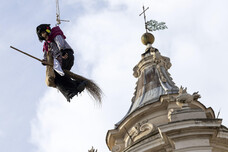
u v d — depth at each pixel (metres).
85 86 14.96
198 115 21.59
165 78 28.64
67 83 14.83
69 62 14.70
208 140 20.67
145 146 21.70
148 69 30.02
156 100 26.09
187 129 20.61
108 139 26.19
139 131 24.69
